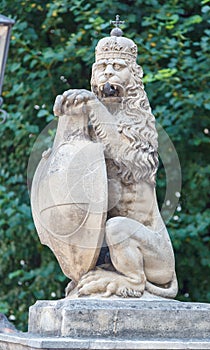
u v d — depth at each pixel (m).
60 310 4.64
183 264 8.34
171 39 8.17
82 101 4.85
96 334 4.55
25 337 4.68
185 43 8.12
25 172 8.79
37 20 8.76
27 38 8.59
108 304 4.63
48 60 8.41
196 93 8.13
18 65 8.45
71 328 4.55
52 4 8.33
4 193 8.65
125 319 4.59
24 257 8.88
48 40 8.78
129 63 5.03
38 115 8.11
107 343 4.40
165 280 4.91
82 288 4.76
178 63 8.16
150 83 8.15
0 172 8.95
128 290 4.75
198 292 8.45
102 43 5.05
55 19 8.45
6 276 8.95
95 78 5.05
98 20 8.05
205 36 8.31
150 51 8.07
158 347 4.43
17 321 8.78
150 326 4.61
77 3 8.22
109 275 4.79
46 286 8.58
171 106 8.23
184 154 8.34
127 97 4.99
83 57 8.21
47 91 8.63
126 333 4.58
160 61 8.41
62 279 8.35
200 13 8.58
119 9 8.38
